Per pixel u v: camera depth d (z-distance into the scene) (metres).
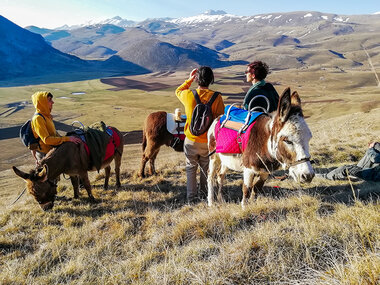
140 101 180.75
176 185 8.27
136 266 3.76
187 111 6.10
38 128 6.45
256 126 4.32
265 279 2.91
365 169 5.88
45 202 6.40
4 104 164.75
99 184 9.01
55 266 4.34
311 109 113.44
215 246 3.86
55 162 6.46
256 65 5.09
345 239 3.22
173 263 3.43
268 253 3.23
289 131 3.54
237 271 3.06
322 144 11.21
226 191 7.02
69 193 8.21
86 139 7.03
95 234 5.35
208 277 3.05
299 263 3.00
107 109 148.12
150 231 5.21
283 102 3.52
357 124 21.69
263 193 6.16
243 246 3.46
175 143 8.44
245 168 4.61
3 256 4.88
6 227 6.02
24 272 4.15
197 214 5.10
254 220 4.48
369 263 2.48
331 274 2.60
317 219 3.87
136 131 92.62
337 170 6.39
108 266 4.04
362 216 3.56
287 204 4.80
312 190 6.03
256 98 5.01
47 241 5.29
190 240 4.40
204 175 6.76
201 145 6.34
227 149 4.80
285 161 3.74
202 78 5.88
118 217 6.07
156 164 11.13
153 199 7.27
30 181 6.19
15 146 72.94
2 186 20.22
